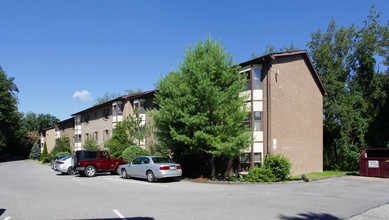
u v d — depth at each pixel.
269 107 17.38
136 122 24.86
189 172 17.05
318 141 21.86
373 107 24.25
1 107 46.97
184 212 7.20
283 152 18.02
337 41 29.44
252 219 6.51
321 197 9.66
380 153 18.14
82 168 17.59
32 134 72.44
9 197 9.98
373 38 26.95
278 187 12.43
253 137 15.71
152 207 7.82
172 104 14.70
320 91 23.05
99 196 9.77
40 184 13.96
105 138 32.31
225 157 18.30
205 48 15.41
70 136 43.88
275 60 18.25
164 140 16.12
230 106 14.86
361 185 13.33
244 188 12.02
